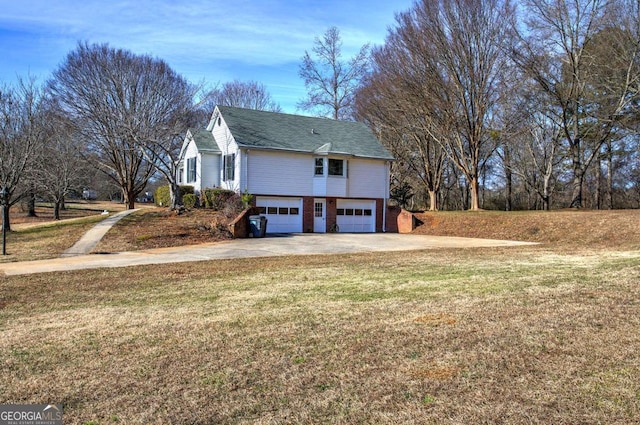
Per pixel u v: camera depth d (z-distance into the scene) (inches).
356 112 1413.6
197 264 484.1
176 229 753.0
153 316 256.7
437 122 1092.5
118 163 1282.0
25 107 813.2
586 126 1097.4
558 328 211.2
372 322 231.5
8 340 215.6
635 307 242.7
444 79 1018.7
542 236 789.9
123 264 488.1
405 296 292.7
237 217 805.2
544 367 167.0
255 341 206.1
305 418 136.0
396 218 1068.5
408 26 1000.2
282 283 356.8
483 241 778.8
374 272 406.6
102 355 192.1
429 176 1296.8
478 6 964.0
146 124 946.7
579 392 146.6
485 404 141.0
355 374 166.6
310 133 1053.8
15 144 756.6
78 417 139.7
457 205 1897.1
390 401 145.0
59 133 1080.8
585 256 490.6
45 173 949.2
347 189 1028.5
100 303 297.9
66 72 1164.5
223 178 994.1
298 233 946.7
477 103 1035.3
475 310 248.7
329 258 531.5
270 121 1047.6
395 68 1051.3
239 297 304.5
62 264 488.7
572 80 991.0
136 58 1232.2
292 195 970.7
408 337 205.5
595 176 1541.6
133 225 770.2
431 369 168.7
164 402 148.2
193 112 1318.9
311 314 251.4
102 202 2127.2
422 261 486.3
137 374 171.0
